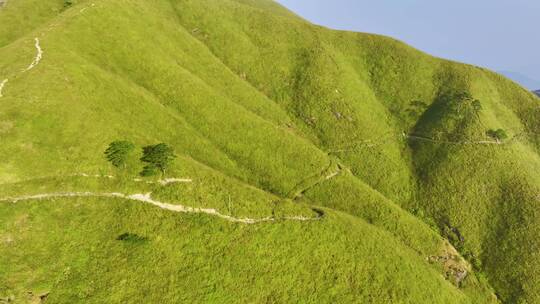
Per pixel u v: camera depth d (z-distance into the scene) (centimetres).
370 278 4788
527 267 5962
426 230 6444
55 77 5347
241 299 4100
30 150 4450
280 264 4553
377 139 8219
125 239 4156
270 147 7056
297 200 6425
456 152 7669
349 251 5019
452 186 7181
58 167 4488
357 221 5756
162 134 5984
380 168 7688
